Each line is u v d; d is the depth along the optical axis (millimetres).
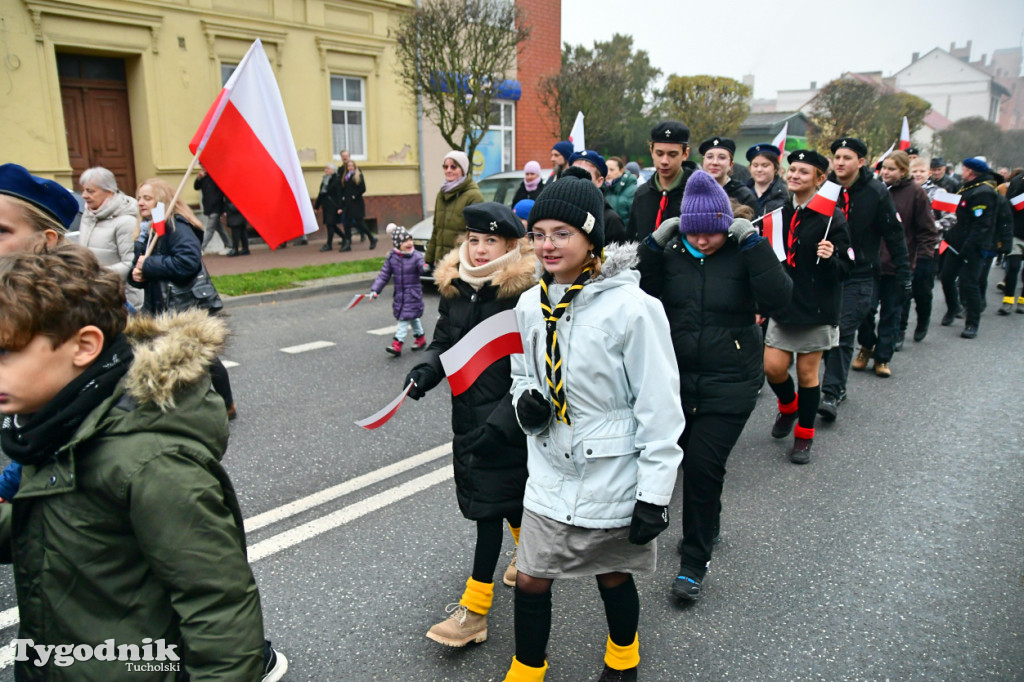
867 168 5539
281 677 2598
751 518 3910
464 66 13688
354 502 3967
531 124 20344
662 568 3408
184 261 4367
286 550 3461
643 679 2635
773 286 3033
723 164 4793
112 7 11781
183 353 1453
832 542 3662
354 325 8297
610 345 2143
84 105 12305
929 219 6625
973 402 5961
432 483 4230
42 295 1358
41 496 1431
